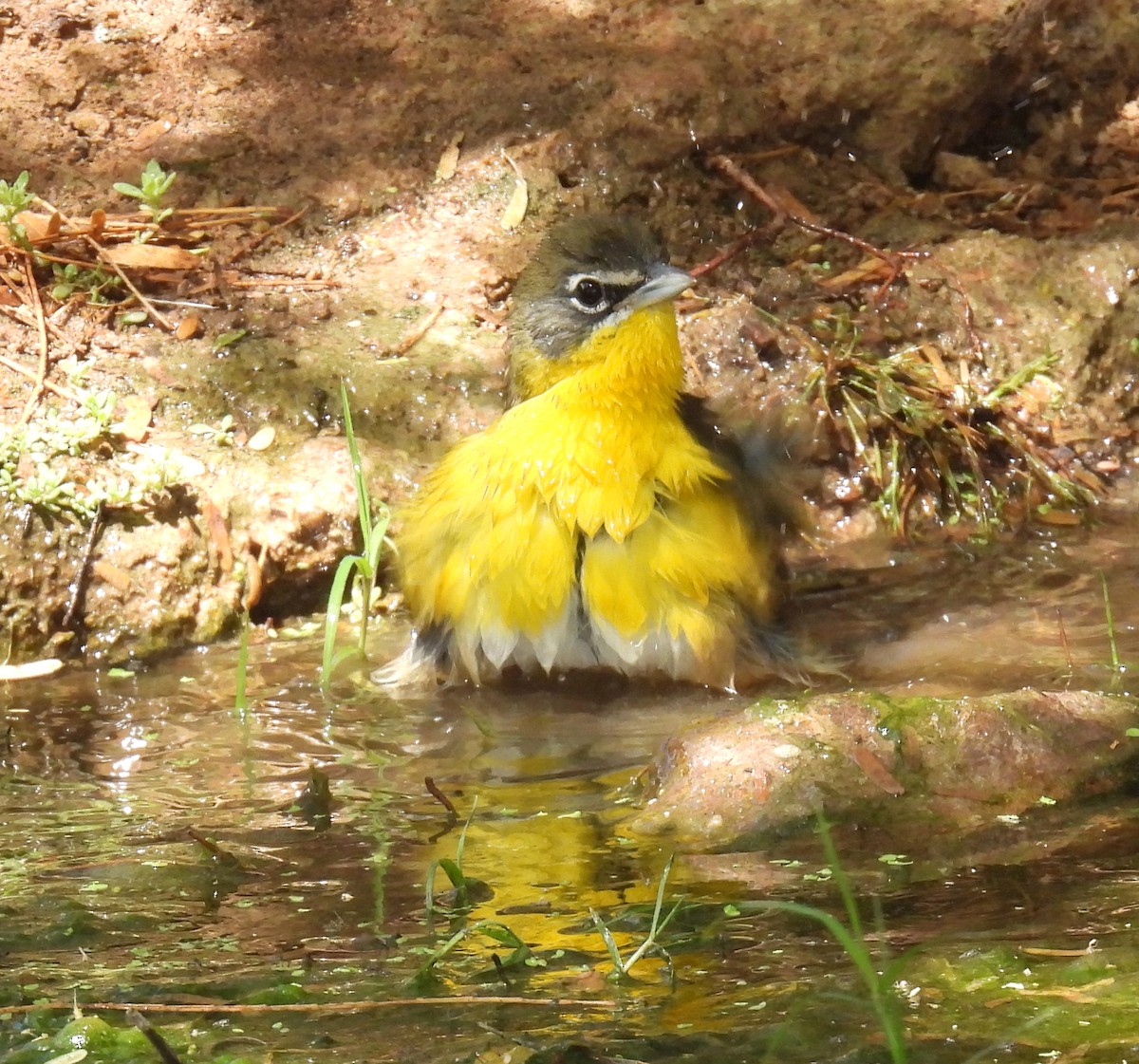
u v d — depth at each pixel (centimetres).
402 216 1491
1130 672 1039
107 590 1174
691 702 1041
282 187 1501
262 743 992
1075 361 1429
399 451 1284
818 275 1468
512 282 1437
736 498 1073
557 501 1028
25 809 884
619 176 1534
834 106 1594
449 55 1620
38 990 637
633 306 1017
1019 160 1647
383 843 818
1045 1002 595
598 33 1642
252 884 765
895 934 670
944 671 1058
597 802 870
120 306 1358
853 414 1351
